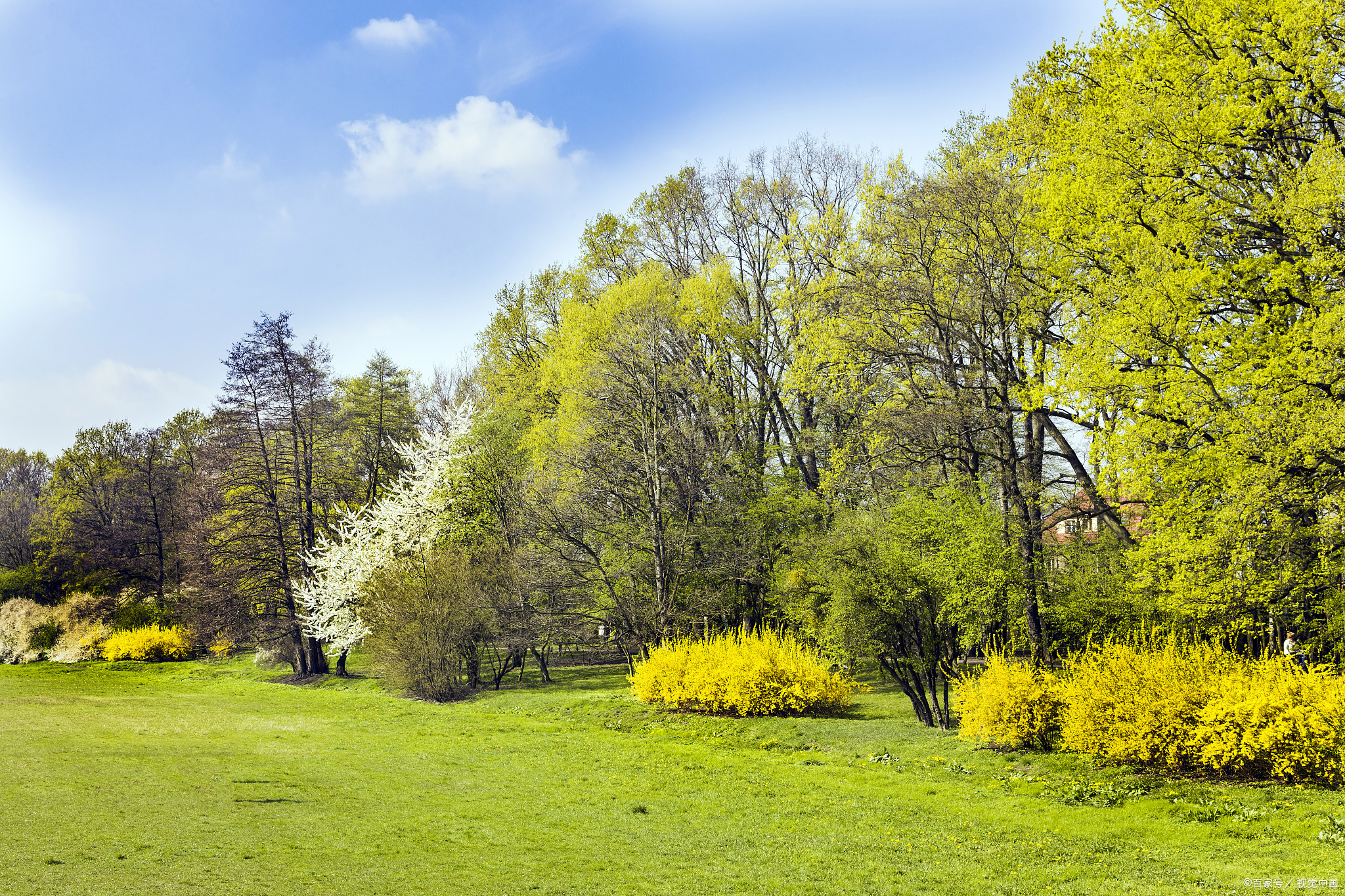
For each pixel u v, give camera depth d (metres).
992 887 8.28
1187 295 15.41
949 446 20.92
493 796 12.89
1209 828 9.72
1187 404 14.14
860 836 10.47
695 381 31.70
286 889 7.71
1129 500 15.56
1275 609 13.94
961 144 26.59
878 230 23.62
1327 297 14.04
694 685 21.50
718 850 9.98
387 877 8.38
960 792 12.58
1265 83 15.45
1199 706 12.22
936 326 21.22
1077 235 18.28
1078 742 13.51
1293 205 13.73
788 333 30.36
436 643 28.00
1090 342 16.41
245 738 17.73
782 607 24.70
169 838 9.20
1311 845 8.80
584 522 28.45
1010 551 18.11
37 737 15.91
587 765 15.62
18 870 7.63
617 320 30.06
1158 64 16.89
